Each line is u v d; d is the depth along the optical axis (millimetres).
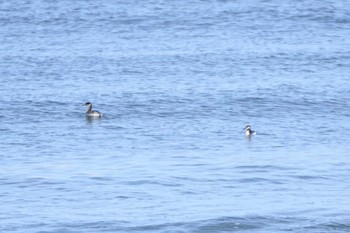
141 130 67750
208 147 63531
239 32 103938
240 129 68312
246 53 93250
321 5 116500
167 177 56000
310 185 54750
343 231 47312
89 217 48812
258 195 52719
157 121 70250
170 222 48094
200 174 56812
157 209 50094
